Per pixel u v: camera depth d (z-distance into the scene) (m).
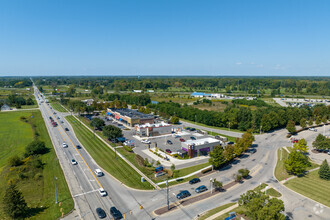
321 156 81.62
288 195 53.94
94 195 52.25
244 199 42.22
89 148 87.25
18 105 191.62
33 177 60.72
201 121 138.75
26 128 120.50
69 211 45.72
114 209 45.12
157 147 90.44
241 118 125.44
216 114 130.88
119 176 62.53
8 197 42.59
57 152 82.38
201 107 193.38
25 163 69.81
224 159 70.25
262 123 115.00
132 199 50.88
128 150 83.69
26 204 44.50
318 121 129.88
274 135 112.38
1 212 45.28
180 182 59.97
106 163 71.81
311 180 62.19
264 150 88.62
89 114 169.62
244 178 63.16
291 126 110.56
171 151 85.50
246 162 75.69
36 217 43.62
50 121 140.25
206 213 45.25
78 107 158.88
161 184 58.53
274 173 66.75
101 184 57.81
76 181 59.31
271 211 35.97
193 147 79.12
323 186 58.56
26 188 55.03
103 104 187.62
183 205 48.53
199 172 66.62
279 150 88.50
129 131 115.94
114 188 55.91
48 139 100.12
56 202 48.84
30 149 78.44
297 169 62.91
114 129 96.12
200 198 51.59
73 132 113.44
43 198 50.72
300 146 80.56
